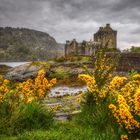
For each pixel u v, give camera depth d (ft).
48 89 34.35
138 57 130.21
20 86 34.45
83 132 27.66
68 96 60.49
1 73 124.77
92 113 30.58
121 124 19.26
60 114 38.60
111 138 23.81
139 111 18.25
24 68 117.91
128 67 131.64
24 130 28.22
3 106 30.14
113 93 29.78
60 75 106.83
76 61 144.66
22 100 33.86
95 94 30.12
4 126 28.07
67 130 28.84
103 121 27.96
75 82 95.86
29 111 30.19
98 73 31.78
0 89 32.07
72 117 35.53
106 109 28.32
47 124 30.19
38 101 34.27
